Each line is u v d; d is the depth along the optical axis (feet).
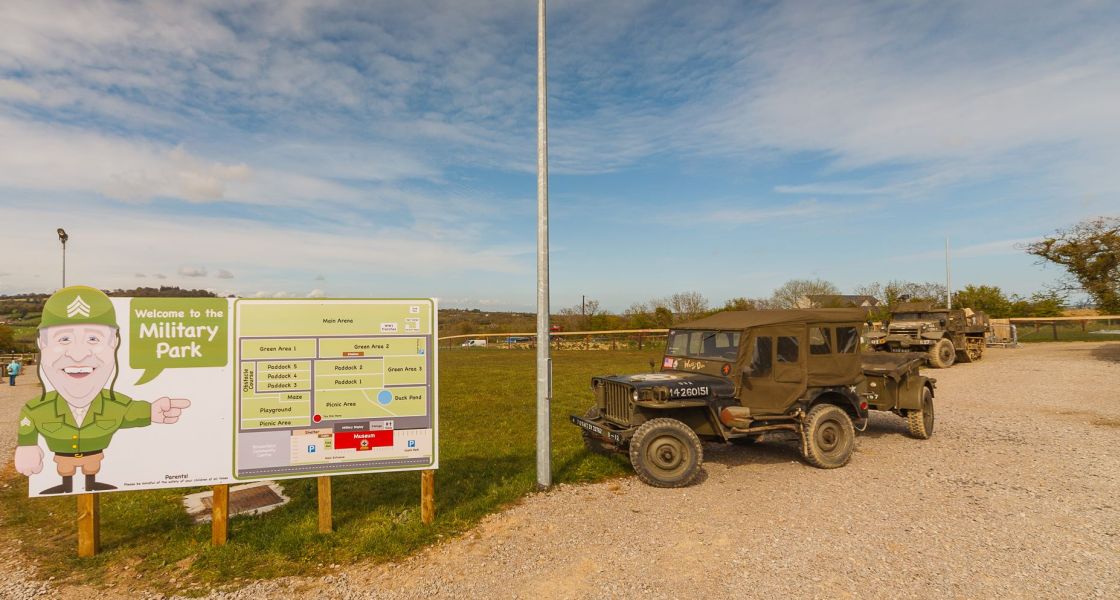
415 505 19.29
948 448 26.50
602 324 133.59
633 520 17.66
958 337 63.52
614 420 22.99
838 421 23.57
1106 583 13.10
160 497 20.95
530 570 14.38
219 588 13.71
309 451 16.46
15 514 19.20
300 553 15.52
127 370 15.38
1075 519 17.15
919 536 16.01
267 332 16.24
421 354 17.29
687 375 23.95
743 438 23.17
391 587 13.64
